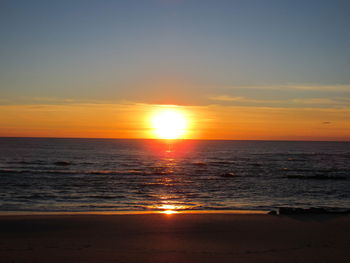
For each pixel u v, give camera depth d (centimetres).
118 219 1523
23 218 1524
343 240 1187
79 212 1839
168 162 6369
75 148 11356
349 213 1714
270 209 2061
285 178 4000
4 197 2378
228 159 7444
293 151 11894
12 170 4362
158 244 1110
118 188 3008
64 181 3372
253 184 3438
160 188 3070
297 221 1502
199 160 7019
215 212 1884
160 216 1603
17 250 1011
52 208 2002
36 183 3175
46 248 1038
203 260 941
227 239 1194
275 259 958
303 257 980
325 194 2823
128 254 985
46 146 12519
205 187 3178
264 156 8669
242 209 2050
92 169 4784
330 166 5862
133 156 7988
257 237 1225
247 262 927
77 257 944
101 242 1128
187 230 1325
